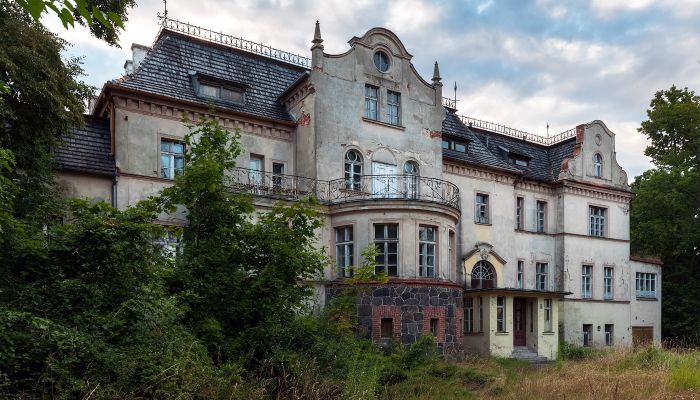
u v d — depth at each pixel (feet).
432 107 81.25
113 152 60.49
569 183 96.68
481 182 88.74
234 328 39.22
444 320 66.69
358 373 38.99
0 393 25.03
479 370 51.44
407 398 40.27
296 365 36.47
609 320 99.30
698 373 47.26
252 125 70.03
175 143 64.54
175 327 33.30
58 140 50.31
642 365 55.26
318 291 66.28
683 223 112.68
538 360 78.95
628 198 106.11
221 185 42.01
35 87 41.73
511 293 80.28
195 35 74.33
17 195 41.42
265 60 79.82
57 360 26.89
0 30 40.96
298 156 72.23
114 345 29.68
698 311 110.63
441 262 68.95
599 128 103.45
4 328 26.50
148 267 34.12
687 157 111.65
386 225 67.10
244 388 32.45
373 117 76.33
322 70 71.31
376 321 63.41
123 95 60.75
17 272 31.65
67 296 30.83
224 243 41.11
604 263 100.53
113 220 33.42
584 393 42.55
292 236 41.47
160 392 27.81
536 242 95.04
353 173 73.26
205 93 67.77
